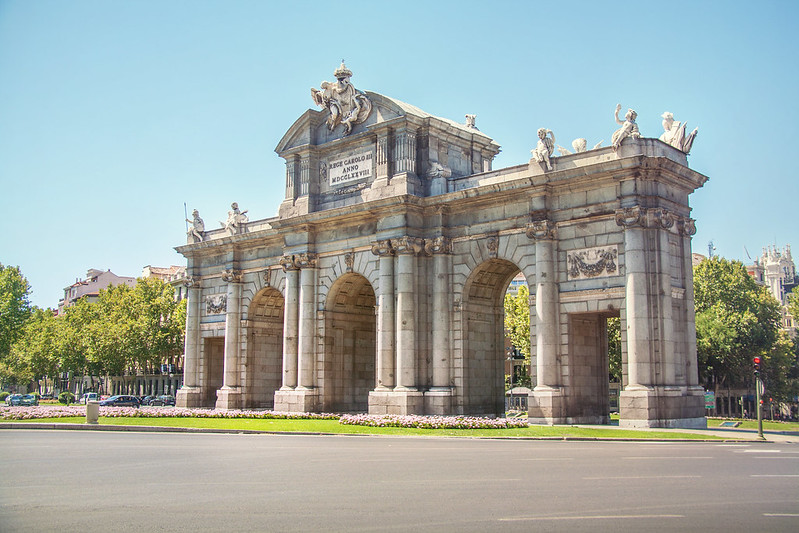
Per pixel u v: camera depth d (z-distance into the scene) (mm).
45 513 14773
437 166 55250
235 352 68062
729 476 20031
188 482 19328
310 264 60531
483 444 33562
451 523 13406
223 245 69875
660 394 43000
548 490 17406
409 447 31578
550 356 47156
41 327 146000
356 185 58812
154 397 105625
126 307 120875
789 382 114250
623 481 19000
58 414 55500
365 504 15555
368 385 63094
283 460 25391
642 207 44438
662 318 43844
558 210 48281
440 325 53250
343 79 59812
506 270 54906
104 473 21469
